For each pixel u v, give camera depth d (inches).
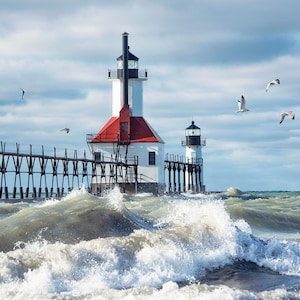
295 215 3243.1
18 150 5703.7
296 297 1508.4
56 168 6446.9
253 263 1934.1
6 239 1887.3
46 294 1390.3
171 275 1691.7
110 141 7096.5
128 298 1369.3
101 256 1644.9
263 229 2967.5
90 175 7086.6
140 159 7135.8
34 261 1553.9
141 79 7327.8
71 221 2062.0
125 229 2105.1
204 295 1387.8
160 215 2479.1
